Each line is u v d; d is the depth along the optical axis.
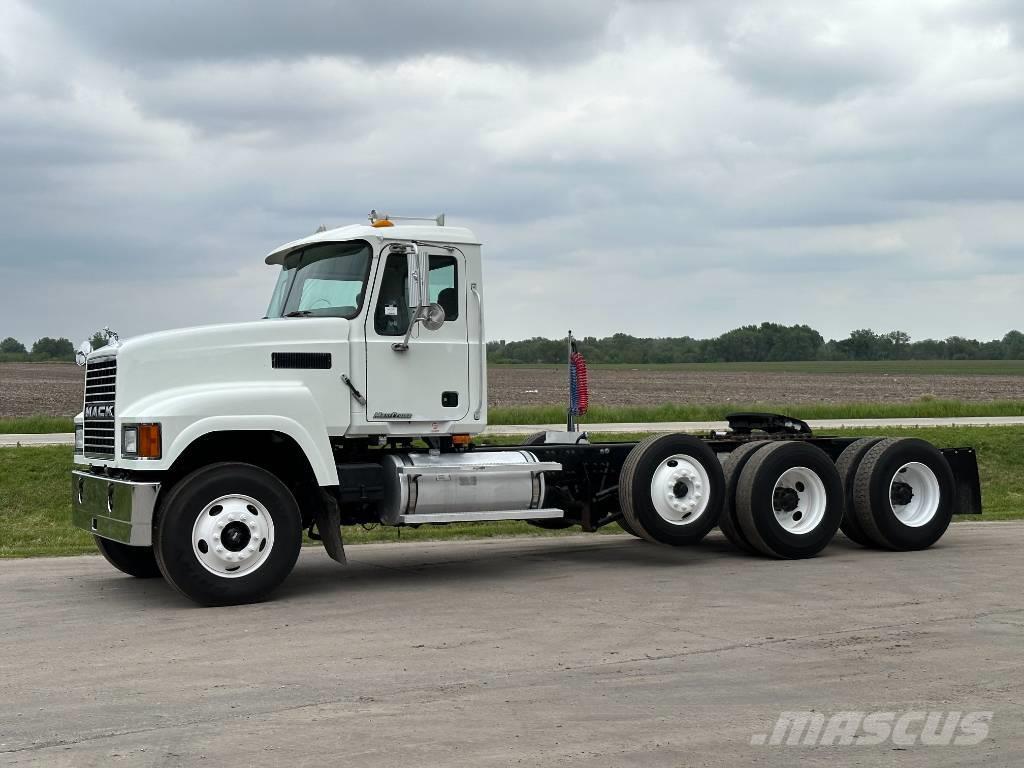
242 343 9.59
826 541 11.56
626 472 11.01
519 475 10.38
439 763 5.06
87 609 9.07
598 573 10.72
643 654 7.17
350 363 9.91
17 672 6.88
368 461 10.32
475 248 10.45
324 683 6.52
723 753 5.20
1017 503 18.98
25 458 18.64
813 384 76.94
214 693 6.32
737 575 10.49
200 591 8.98
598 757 5.14
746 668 6.78
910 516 12.23
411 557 12.08
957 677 6.54
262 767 5.03
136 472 9.41
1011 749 5.26
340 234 10.24
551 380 77.19
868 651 7.21
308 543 13.36
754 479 11.28
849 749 5.26
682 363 141.00
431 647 7.46
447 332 10.30
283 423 9.41
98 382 9.90
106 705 6.10
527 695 6.21
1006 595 9.28
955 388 71.56
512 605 9.01
